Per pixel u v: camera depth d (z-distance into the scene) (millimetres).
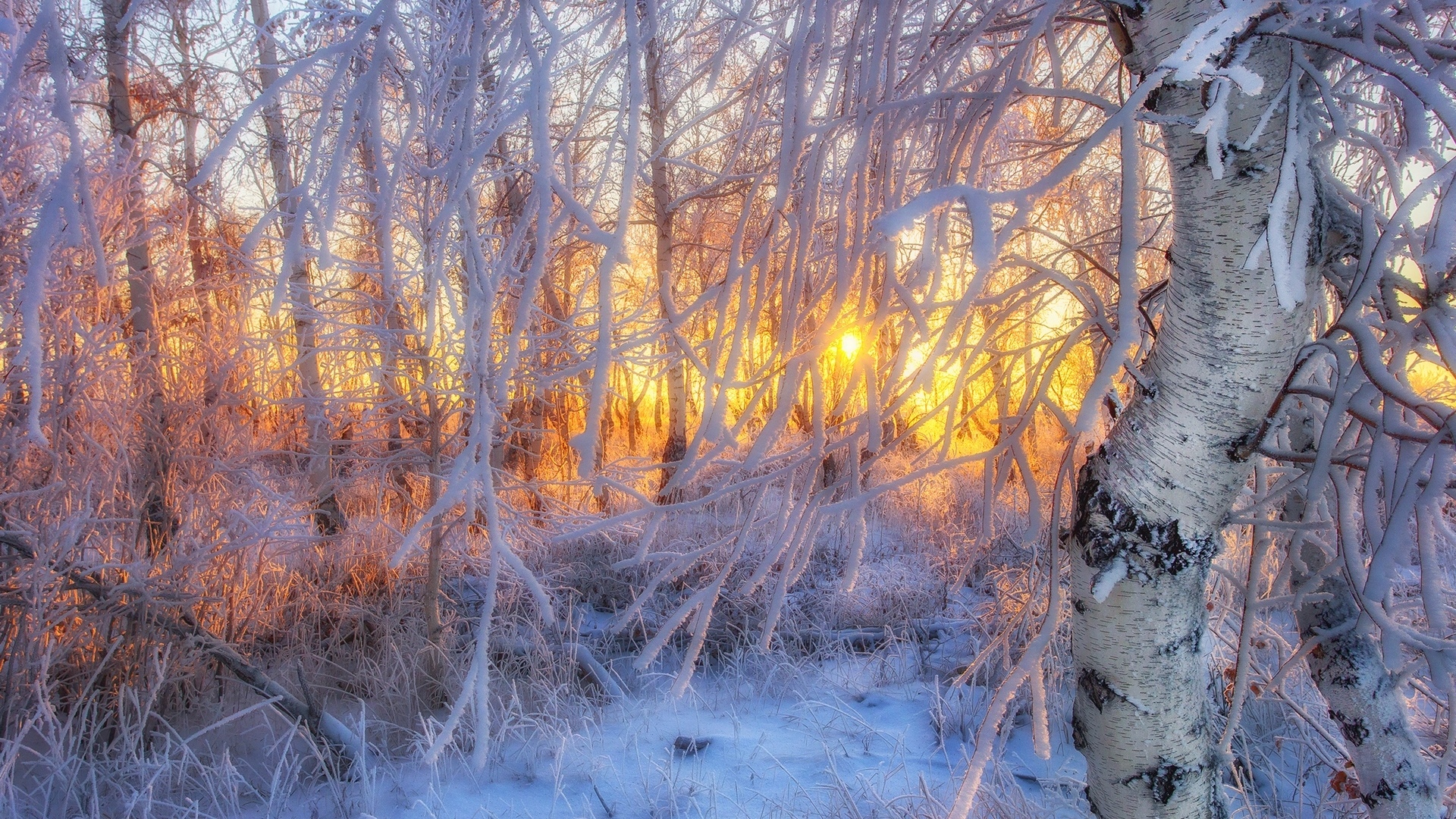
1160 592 1463
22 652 3344
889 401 1369
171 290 3885
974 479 9352
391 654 4648
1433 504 915
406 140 864
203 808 3385
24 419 3125
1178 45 1273
